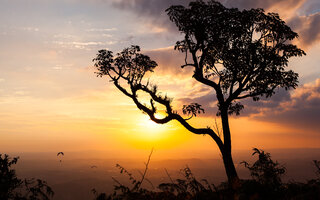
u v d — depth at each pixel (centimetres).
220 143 1302
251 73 1303
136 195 551
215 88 1393
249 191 535
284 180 604
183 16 1330
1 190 498
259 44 1289
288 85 1312
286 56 1313
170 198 568
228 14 1283
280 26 1290
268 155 645
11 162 559
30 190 506
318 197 489
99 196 536
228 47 1325
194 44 1395
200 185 596
